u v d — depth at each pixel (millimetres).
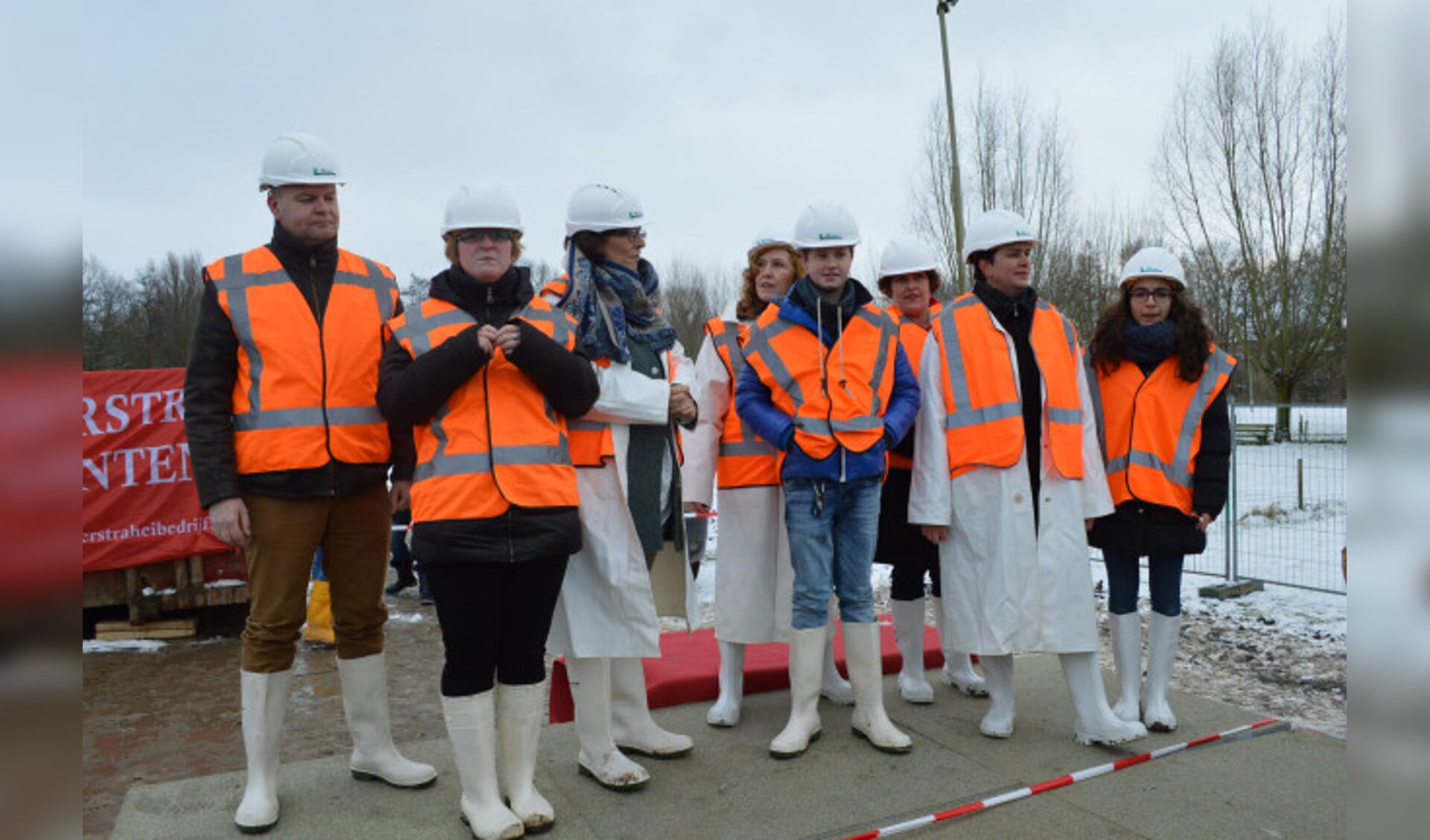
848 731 3939
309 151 3041
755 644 5020
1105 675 4887
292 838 2947
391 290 3373
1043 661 5062
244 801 3023
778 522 4020
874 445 3633
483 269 3006
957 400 3855
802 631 3691
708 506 4062
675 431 3598
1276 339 21203
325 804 3195
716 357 4078
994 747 3758
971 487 3816
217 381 3027
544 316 3111
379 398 2965
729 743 3811
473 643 2924
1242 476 11461
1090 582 3830
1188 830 3029
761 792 3305
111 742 5367
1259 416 11242
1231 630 6816
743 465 4031
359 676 3318
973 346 3877
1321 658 6090
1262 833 3010
